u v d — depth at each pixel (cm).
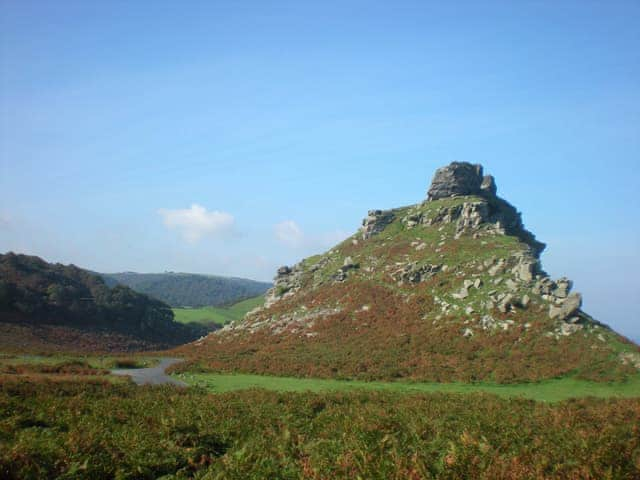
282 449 2220
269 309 9181
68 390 3734
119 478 1877
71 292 11694
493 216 9488
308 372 5538
